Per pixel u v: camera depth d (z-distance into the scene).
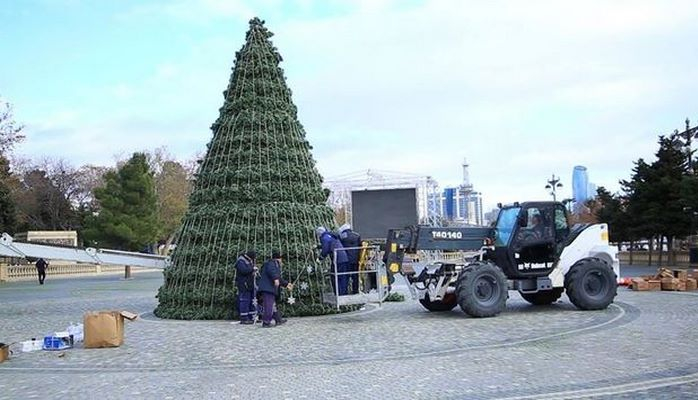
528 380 8.81
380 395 8.24
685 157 37.91
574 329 13.27
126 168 55.28
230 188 17.61
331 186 46.34
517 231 16.80
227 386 9.04
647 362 9.73
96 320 12.66
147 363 10.99
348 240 16.69
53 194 78.00
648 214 38.50
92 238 54.69
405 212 44.69
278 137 18.22
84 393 8.88
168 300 17.66
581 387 8.34
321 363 10.50
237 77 18.70
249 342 12.92
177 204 69.12
